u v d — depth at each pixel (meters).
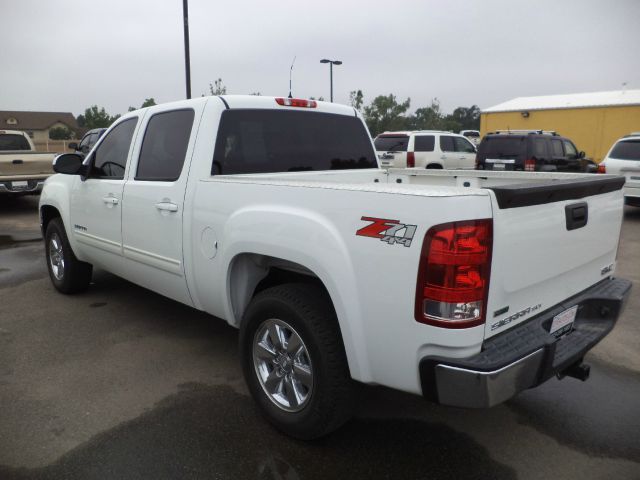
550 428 3.14
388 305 2.38
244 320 3.14
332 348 2.70
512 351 2.33
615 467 2.79
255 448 2.93
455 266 2.19
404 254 2.29
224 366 3.94
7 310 5.13
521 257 2.41
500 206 2.26
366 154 4.62
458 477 2.71
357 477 2.70
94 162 4.75
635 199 11.00
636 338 4.52
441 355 2.28
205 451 2.90
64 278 5.46
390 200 2.35
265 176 3.68
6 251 8.00
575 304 2.89
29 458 2.83
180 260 3.64
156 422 3.18
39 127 81.31
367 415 3.27
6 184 11.44
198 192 3.42
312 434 2.86
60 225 5.40
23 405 3.36
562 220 2.64
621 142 11.28
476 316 2.25
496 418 3.25
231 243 3.11
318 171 4.17
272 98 3.93
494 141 12.94
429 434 3.08
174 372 3.84
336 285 2.55
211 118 3.56
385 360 2.46
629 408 3.37
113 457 2.84
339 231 2.55
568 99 25.53
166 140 3.89
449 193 2.22
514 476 2.72
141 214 3.97
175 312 5.09
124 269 4.44
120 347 4.26
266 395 3.09
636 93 23.98
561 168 13.36
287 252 2.78
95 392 3.54
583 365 2.99
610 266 3.33
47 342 4.35
